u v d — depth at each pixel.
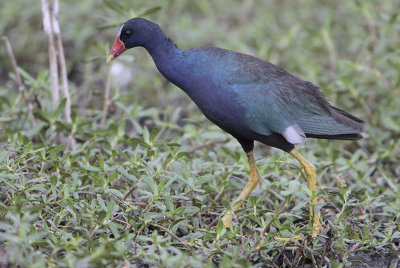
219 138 12.06
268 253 8.93
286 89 9.51
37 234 7.29
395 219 9.77
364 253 9.25
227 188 10.30
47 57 17.00
